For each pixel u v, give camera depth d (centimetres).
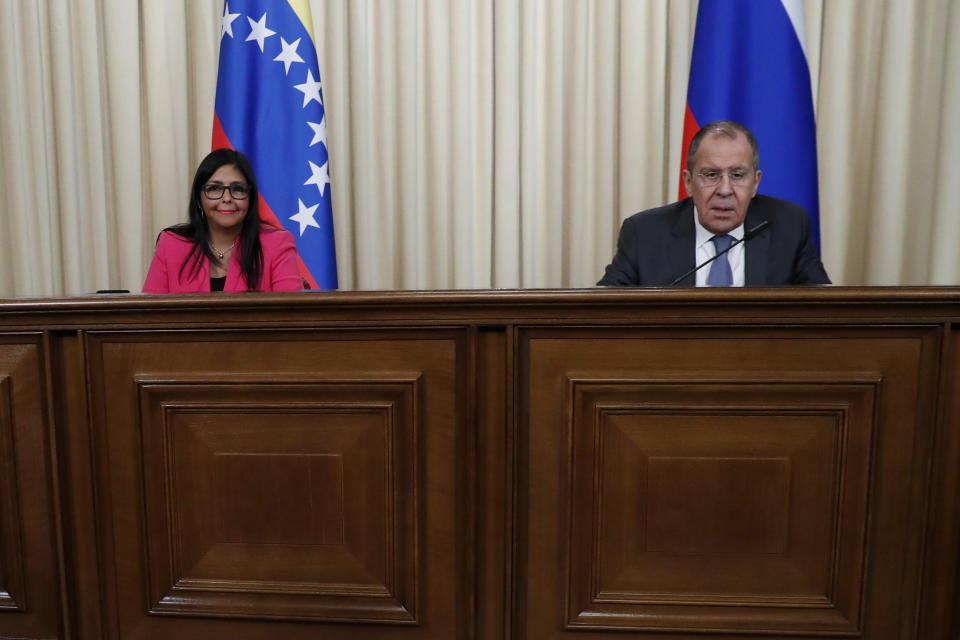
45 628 116
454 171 274
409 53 268
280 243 201
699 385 106
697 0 260
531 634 112
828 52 258
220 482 112
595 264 277
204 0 269
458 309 107
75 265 284
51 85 276
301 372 110
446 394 109
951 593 107
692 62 238
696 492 108
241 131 241
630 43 264
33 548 114
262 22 242
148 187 283
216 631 115
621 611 111
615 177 276
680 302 103
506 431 108
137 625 115
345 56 271
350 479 112
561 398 108
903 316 102
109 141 280
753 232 150
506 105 269
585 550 110
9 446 112
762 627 109
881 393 104
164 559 114
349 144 276
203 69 272
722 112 232
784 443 107
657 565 110
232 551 114
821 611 109
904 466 105
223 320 108
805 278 184
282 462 112
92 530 114
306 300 106
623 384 106
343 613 113
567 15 266
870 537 106
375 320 108
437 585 113
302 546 113
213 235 199
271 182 243
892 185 259
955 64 245
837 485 106
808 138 229
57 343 111
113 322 109
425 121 273
